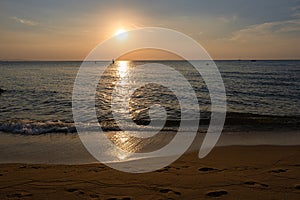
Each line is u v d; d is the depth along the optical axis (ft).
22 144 28.17
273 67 282.36
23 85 116.47
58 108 57.62
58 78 162.20
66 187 16.16
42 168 20.18
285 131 34.32
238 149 25.70
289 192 14.92
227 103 64.39
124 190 15.60
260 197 14.30
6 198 14.66
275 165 20.25
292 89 92.58
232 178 17.31
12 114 50.80
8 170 19.62
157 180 17.19
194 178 17.44
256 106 60.54
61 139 30.27
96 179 17.52
